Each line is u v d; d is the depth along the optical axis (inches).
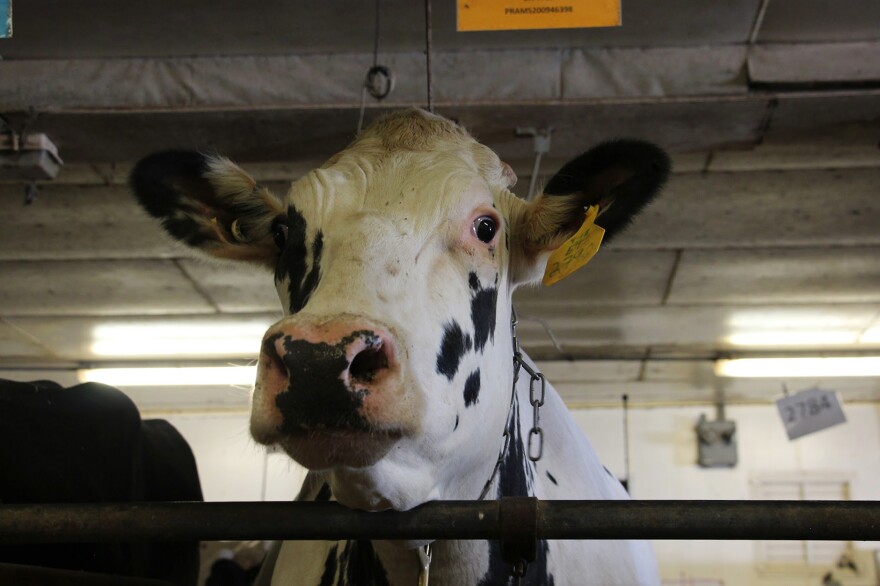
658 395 394.9
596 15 106.6
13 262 245.9
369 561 75.5
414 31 144.3
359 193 68.7
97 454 111.4
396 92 149.3
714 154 191.8
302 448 54.4
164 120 153.4
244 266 90.9
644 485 401.1
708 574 382.6
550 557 82.9
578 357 334.6
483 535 59.4
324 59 150.2
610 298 271.9
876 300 271.3
